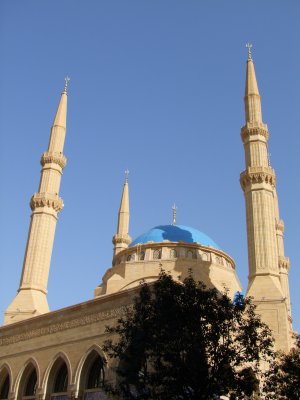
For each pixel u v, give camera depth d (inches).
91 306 1878.7
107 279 2498.8
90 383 1765.5
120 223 3641.7
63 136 3046.3
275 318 2001.7
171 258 2359.7
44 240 2650.1
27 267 2578.7
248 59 2898.6
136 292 1726.1
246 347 1277.1
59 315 1995.6
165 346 1206.9
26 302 2448.3
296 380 1408.7
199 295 1285.7
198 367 1173.1
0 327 2247.8
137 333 1229.1
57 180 2869.1
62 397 1818.4
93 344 1774.1
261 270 2161.7
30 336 2082.9
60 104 3149.6
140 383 1189.1
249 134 2581.2
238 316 1309.1
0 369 2128.4
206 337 1230.3
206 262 2332.7
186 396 1165.7
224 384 1198.9
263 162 2468.0
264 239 2231.8
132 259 2460.6
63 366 1914.4
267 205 2330.2
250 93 2733.8
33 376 2031.3
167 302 1253.7
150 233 2620.6
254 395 1439.5
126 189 3838.6
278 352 1551.4
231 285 2317.9
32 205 2765.7
